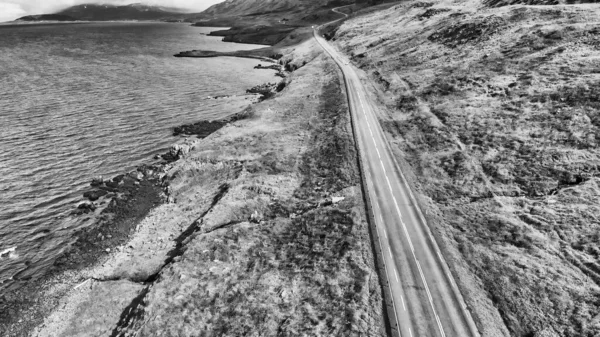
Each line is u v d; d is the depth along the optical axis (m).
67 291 38.00
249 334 28.72
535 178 39.31
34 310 35.84
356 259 34.31
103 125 79.56
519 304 27.89
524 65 61.03
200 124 81.12
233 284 34.16
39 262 41.75
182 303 32.44
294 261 36.12
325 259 35.22
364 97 76.12
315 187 49.53
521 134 46.16
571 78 51.41
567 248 30.80
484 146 47.19
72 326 33.94
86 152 67.06
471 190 41.25
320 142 60.78
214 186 54.69
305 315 29.58
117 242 45.25
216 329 29.72
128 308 35.38
